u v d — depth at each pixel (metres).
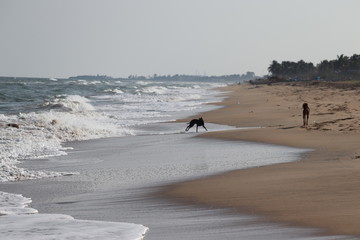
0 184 25.61
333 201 18.48
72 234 15.31
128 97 143.62
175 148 39.50
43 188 24.45
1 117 55.22
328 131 46.25
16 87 187.25
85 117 66.62
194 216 17.66
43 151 37.75
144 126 59.66
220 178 25.48
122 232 15.52
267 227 15.45
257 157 33.28
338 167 26.75
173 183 24.69
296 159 31.56
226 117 70.56
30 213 19.12
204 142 42.97
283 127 52.31
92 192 23.27
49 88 191.00
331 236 13.95
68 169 30.30
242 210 18.05
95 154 36.75
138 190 23.27
